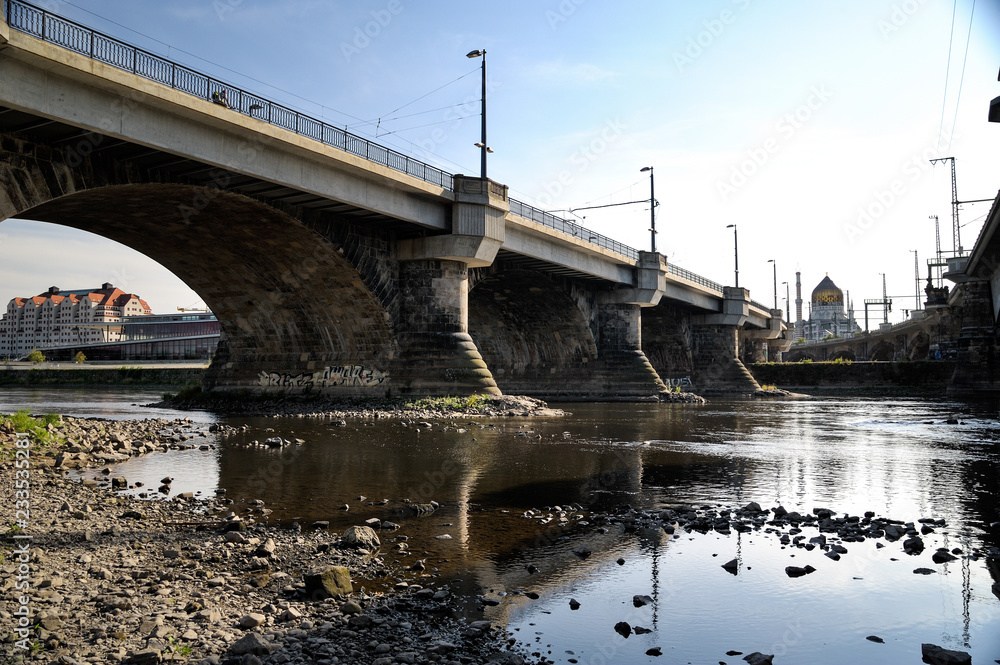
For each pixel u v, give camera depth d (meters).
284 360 47.84
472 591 9.21
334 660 6.95
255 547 11.06
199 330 125.75
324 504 14.54
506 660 7.05
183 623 7.69
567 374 66.38
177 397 51.38
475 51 42.84
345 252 38.28
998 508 14.48
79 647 6.87
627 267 64.12
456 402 39.78
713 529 12.70
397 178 35.97
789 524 13.09
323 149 31.36
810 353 180.00
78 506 13.35
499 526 12.84
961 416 43.44
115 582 9.02
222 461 20.39
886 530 12.45
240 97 28.28
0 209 23.28
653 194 66.69
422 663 6.94
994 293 66.75
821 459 21.94
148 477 17.45
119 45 23.62
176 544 11.12
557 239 50.50
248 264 42.12
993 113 28.61
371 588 9.30
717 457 22.27
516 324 67.12
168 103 24.88
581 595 9.13
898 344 132.00
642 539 11.96
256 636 7.20
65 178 25.25
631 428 32.66
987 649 7.52
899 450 24.42
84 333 142.75
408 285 42.44
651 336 89.25
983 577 9.93
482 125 42.50
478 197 40.94
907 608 8.73
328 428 30.31
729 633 7.92
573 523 13.11
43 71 21.80
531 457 21.77
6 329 153.25
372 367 42.97
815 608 8.73
